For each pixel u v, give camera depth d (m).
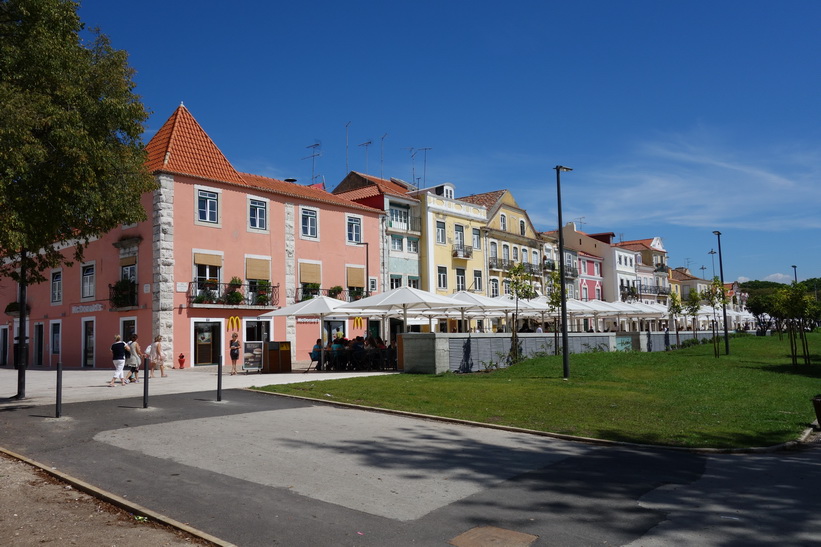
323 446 9.48
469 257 51.25
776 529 6.07
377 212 42.75
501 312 32.62
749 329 72.69
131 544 5.47
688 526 6.14
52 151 12.25
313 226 38.12
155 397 14.63
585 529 6.04
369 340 25.78
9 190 11.55
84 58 13.88
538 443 10.52
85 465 8.20
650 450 10.28
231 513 6.34
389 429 11.16
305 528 5.95
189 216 31.58
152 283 30.41
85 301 35.00
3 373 29.22
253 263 34.34
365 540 5.67
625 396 15.67
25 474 7.77
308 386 16.56
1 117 11.02
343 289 39.31
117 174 14.33
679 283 99.19
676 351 35.47
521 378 19.25
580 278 70.19
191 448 9.16
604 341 32.38
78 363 35.38
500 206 56.66
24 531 5.79
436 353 20.88
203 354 31.58
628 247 90.88
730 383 19.20
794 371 23.88
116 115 13.89
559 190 19.73
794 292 25.33
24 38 12.60
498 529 6.01
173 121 33.66
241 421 11.41
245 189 34.28
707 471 8.69
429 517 6.34
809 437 11.95
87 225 14.34
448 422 12.27
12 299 43.72
